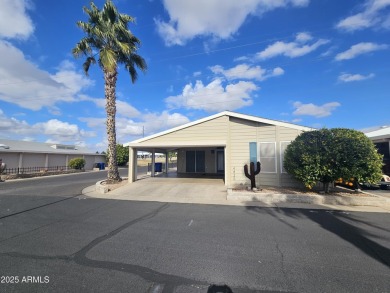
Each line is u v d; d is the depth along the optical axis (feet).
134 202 30.73
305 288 10.35
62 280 10.92
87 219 21.91
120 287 10.34
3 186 49.29
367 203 28.63
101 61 45.16
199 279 11.05
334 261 13.04
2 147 81.76
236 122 45.32
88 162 125.80
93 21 45.83
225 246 15.14
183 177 57.16
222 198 33.32
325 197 29.63
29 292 9.95
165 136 48.21
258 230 18.54
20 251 14.32
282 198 30.94
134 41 49.03
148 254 13.85
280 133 42.19
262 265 12.51
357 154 29.55
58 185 49.70
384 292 10.07
